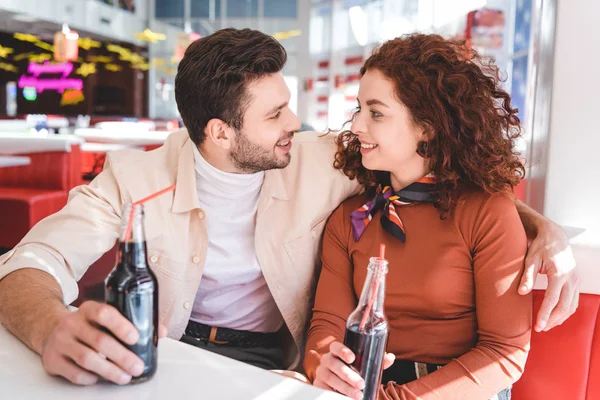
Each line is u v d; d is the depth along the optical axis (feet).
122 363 2.60
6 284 3.61
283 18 46.70
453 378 3.87
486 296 4.09
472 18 9.09
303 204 4.96
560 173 5.48
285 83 4.69
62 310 3.20
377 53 4.51
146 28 50.14
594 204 5.44
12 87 48.11
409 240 4.40
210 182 4.85
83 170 22.72
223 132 4.62
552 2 5.46
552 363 4.42
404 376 4.27
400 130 4.40
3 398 2.52
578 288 4.10
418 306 4.32
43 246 4.09
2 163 11.28
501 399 4.11
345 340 3.01
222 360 2.96
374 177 4.97
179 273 4.83
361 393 3.02
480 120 4.31
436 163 4.41
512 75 8.45
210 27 49.44
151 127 28.07
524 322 4.00
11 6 33.32
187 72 4.61
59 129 26.27
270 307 5.21
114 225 4.64
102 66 49.44
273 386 2.71
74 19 39.99
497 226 4.16
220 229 4.96
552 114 5.43
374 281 2.94
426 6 12.13
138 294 2.62
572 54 5.32
